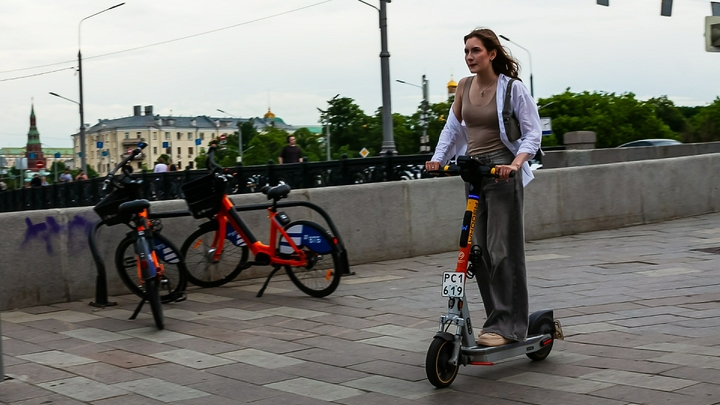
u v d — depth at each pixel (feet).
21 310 22.20
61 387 14.62
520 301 14.71
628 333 17.42
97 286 22.35
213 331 19.02
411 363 15.78
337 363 15.92
